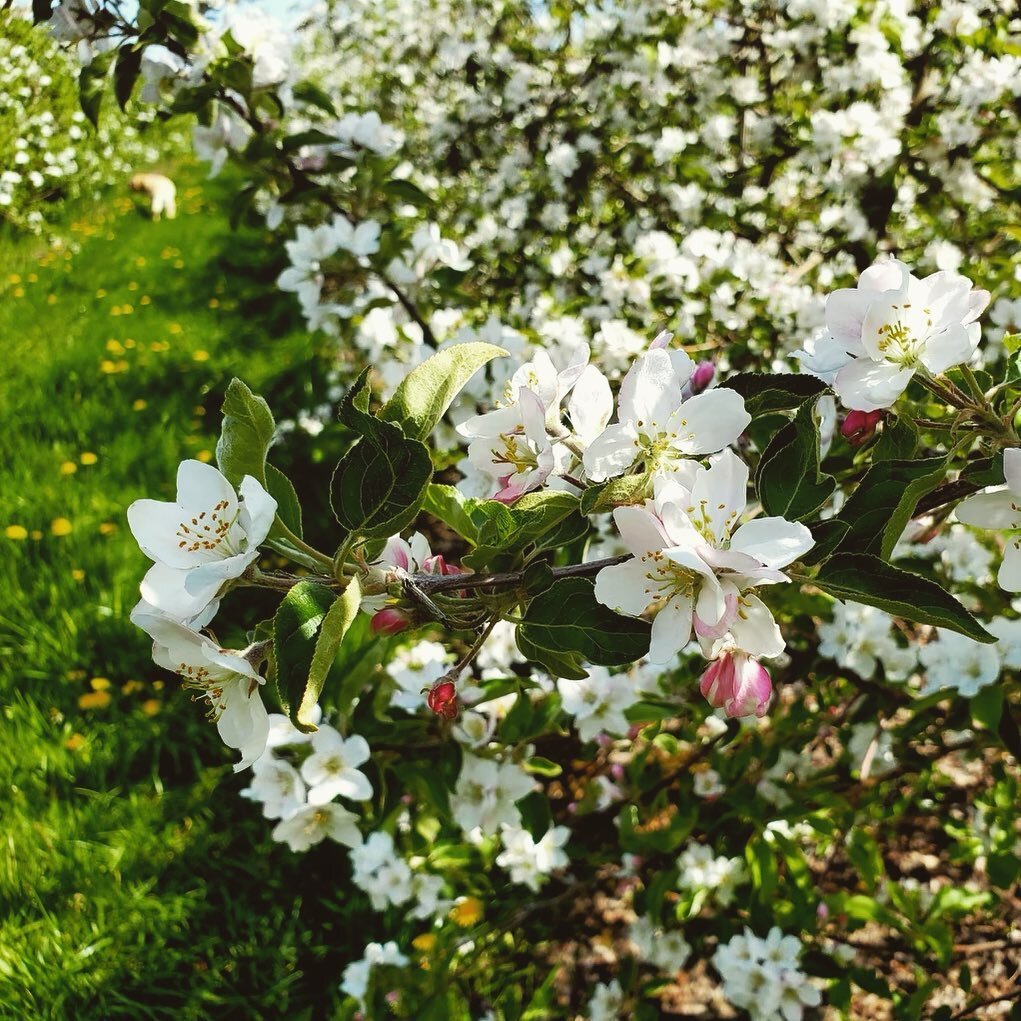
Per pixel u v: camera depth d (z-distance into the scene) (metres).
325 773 0.54
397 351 0.78
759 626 0.30
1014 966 0.75
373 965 0.63
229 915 0.73
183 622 0.30
